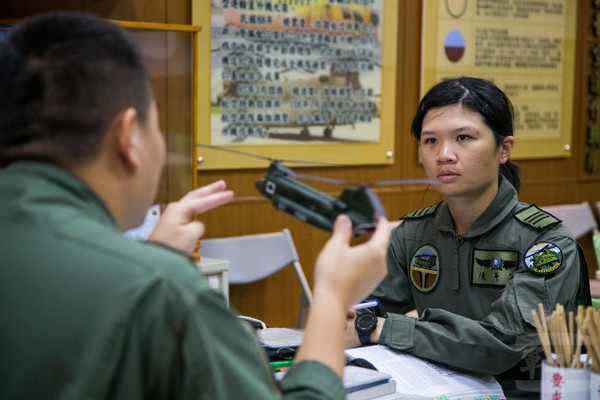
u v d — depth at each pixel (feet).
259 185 3.55
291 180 3.49
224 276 10.30
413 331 5.78
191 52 9.68
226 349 2.74
